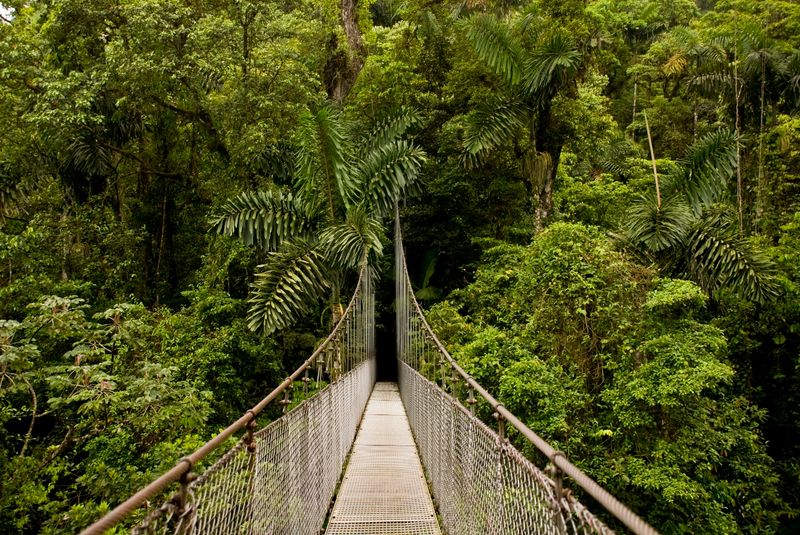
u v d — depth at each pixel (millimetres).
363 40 16484
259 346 8883
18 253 8156
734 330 8375
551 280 7156
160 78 9820
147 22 9367
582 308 6840
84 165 10742
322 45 14867
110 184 12336
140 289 11930
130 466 4902
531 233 12180
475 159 10328
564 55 9523
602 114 14992
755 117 10648
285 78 10086
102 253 11148
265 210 8562
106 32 10602
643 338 6645
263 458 2322
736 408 7180
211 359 8039
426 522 3906
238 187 10719
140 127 11664
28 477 4859
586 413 6605
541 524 1685
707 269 7570
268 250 8914
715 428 6648
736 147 8188
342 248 7680
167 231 13375
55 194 11055
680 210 7547
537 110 10523
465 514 3047
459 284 13367
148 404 5297
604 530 1124
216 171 11672
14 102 9930
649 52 19672
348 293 12203
